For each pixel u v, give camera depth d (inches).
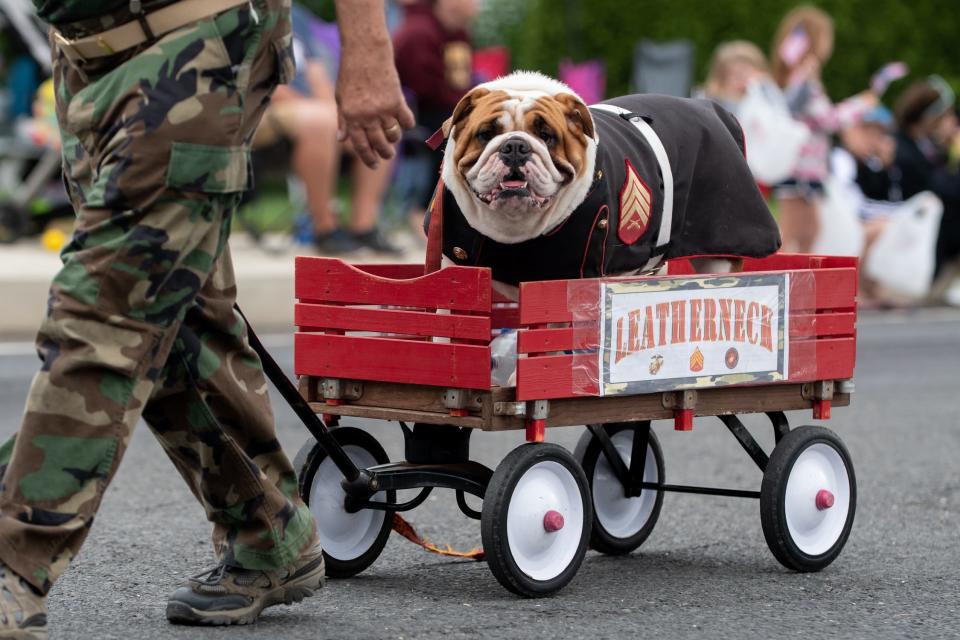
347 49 208.7
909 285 719.7
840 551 259.6
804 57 666.2
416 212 769.6
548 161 221.5
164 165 177.2
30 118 749.9
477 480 237.3
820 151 665.0
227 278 194.1
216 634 202.2
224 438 195.0
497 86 236.1
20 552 176.9
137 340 179.8
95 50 180.7
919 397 477.7
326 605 222.4
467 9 701.3
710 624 217.3
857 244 674.8
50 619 211.5
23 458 177.9
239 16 180.4
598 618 218.8
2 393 446.6
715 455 376.5
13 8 702.5
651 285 232.4
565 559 231.5
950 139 738.8
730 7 1318.9
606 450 263.1
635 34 1354.6
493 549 221.5
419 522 291.0
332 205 674.8
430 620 214.1
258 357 200.8
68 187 195.0
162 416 195.5
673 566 259.1
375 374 232.5
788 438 254.1
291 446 379.6
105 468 180.1
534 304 219.1
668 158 249.4
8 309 573.3
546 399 222.8
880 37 1337.4
